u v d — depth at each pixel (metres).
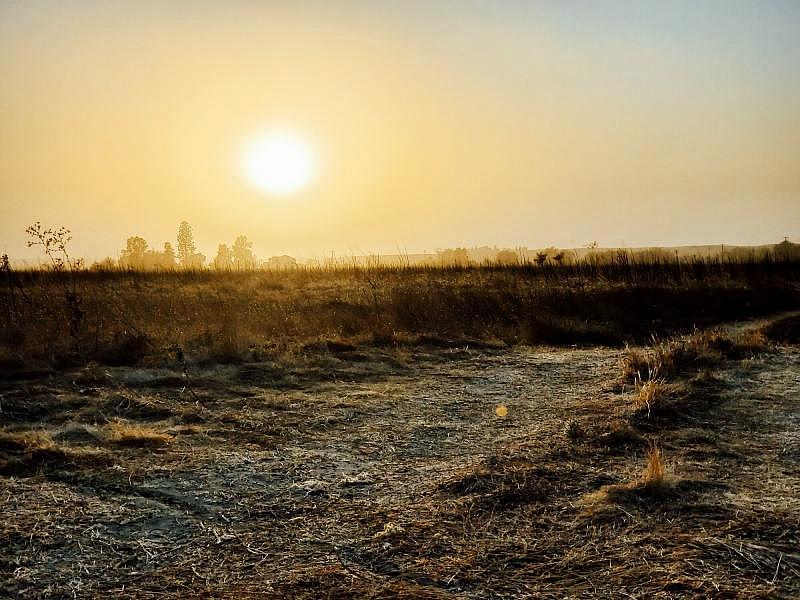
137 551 3.65
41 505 4.18
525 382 7.84
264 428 5.96
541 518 3.99
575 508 4.12
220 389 7.34
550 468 4.73
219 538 3.80
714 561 3.40
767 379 7.29
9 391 6.90
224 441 5.59
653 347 10.03
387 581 3.32
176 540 3.79
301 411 6.54
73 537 3.78
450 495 4.34
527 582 3.30
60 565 3.48
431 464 5.05
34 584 3.29
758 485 4.45
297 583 3.29
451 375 8.26
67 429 5.70
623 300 14.30
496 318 12.30
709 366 7.89
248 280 20.42
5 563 3.47
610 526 3.84
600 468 4.79
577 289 15.62
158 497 4.38
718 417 5.97
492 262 24.89
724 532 3.72
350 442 5.61
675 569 3.33
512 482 4.46
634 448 5.17
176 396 6.98
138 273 21.11
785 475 4.64
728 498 4.22
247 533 3.87
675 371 7.65
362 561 3.53
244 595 3.18
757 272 18.97
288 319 11.69
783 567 3.35
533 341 10.94
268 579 3.34
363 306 13.34
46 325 10.11
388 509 4.18
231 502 4.32
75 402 6.57
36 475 4.68
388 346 10.07
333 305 13.84
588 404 6.54
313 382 7.80
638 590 3.18
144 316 11.31
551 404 6.74
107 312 11.60
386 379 8.05
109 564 3.50
